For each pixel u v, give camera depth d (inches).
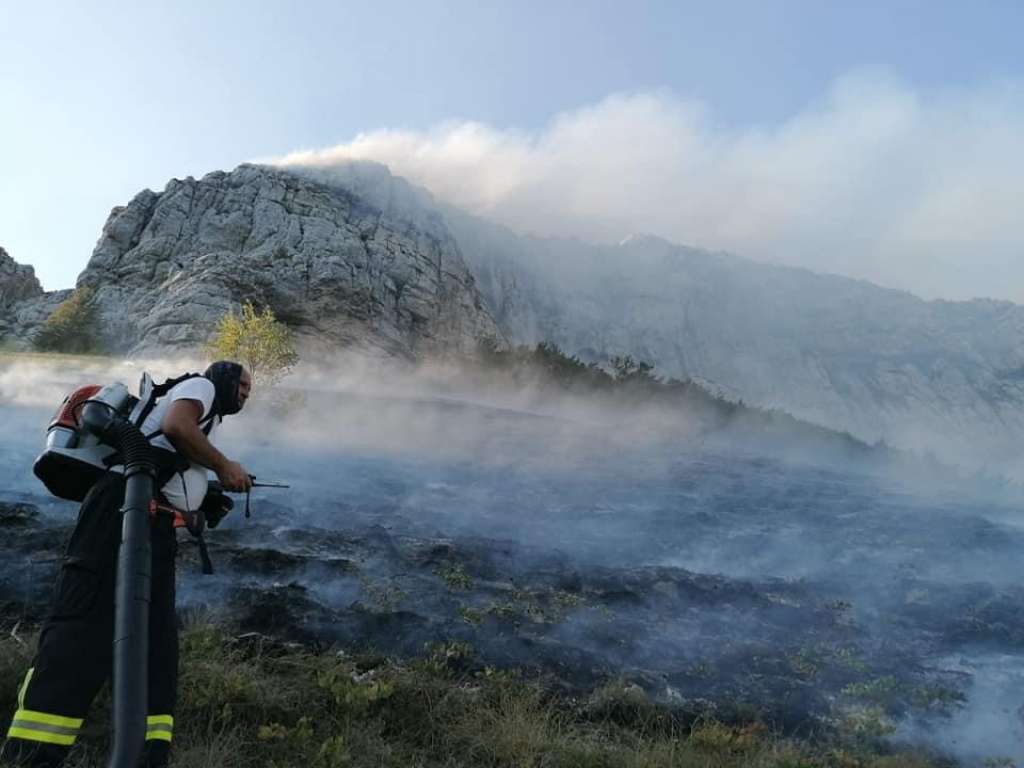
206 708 146.5
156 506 122.3
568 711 173.3
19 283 3164.4
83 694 113.4
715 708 184.7
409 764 142.4
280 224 3115.2
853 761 163.6
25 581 209.0
